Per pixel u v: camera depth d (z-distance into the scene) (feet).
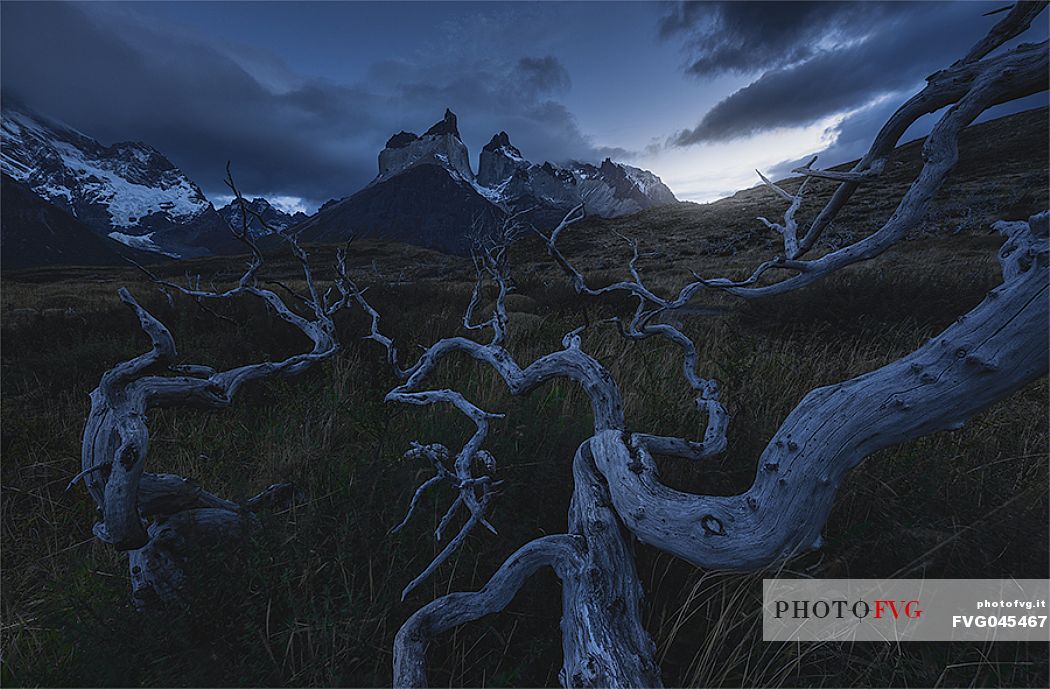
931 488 7.55
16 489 10.51
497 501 8.41
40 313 28.71
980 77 4.55
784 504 4.98
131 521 7.05
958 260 46.21
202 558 7.25
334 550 7.66
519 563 6.14
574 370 8.22
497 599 6.01
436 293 36.01
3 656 6.77
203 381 8.45
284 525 8.02
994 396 4.30
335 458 10.69
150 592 7.34
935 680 5.82
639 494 5.97
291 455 10.81
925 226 73.31
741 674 6.15
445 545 7.78
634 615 5.63
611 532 6.16
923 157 5.02
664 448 7.42
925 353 4.65
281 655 6.45
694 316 27.76
